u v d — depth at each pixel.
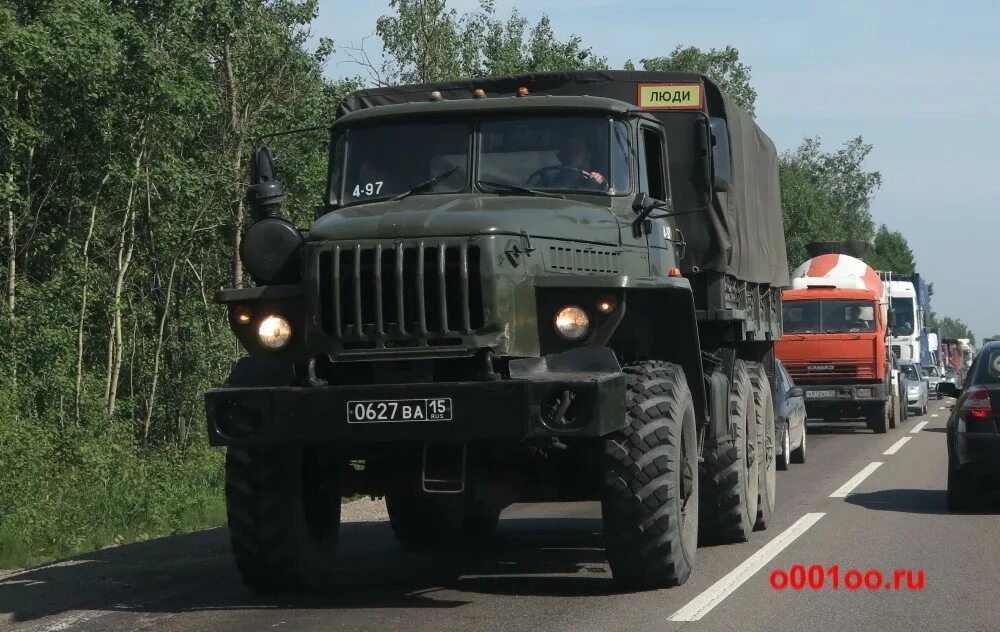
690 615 7.95
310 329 7.92
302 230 8.96
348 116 9.83
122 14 28.45
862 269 31.83
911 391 41.06
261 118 35.72
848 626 7.68
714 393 10.61
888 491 16.41
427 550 11.47
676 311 8.92
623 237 9.30
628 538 8.45
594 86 11.41
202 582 9.59
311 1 36.03
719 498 11.41
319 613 8.16
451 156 9.57
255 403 7.91
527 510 15.17
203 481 20.88
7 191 25.42
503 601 8.53
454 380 7.82
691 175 9.78
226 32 32.84
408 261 7.82
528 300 8.02
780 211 15.89
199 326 36.41
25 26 25.70
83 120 28.42
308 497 9.06
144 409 36.75
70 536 14.99
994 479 13.66
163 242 34.03
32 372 26.64
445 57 41.56
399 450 8.61
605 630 7.48
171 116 29.84
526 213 8.32
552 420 7.63
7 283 27.30
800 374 30.38
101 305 31.77
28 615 8.30
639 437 8.39
